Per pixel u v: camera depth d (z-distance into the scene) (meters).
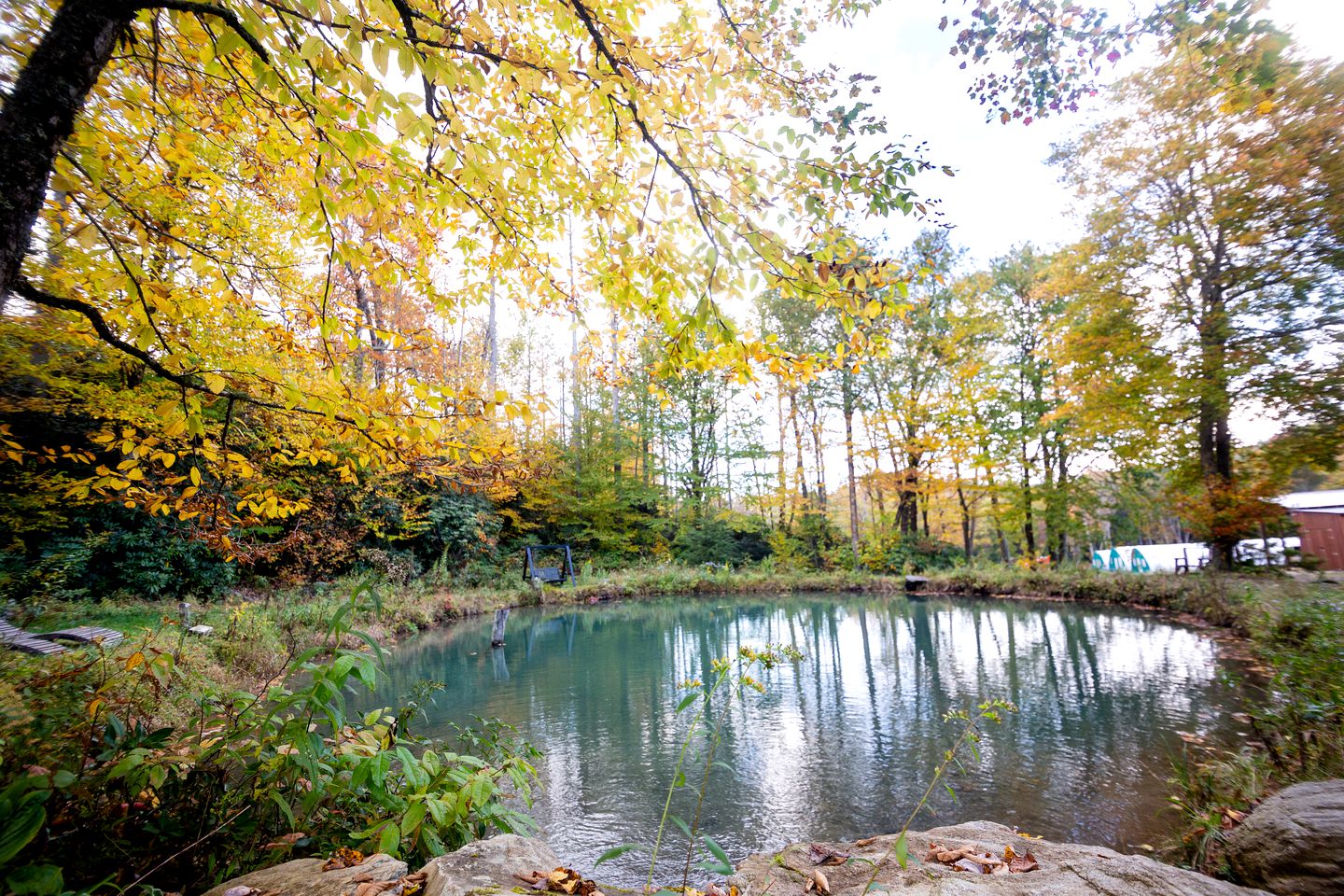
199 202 3.31
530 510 24.45
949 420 21.81
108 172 2.84
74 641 5.54
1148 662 9.07
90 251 2.57
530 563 20.00
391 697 7.99
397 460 2.87
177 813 2.26
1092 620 13.03
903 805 4.88
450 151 2.23
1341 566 15.23
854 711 7.38
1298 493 21.39
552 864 2.09
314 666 2.35
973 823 2.81
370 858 2.09
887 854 2.41
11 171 1.92
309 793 2.36
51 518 8.38
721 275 2.47
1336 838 2.27
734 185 2.56
